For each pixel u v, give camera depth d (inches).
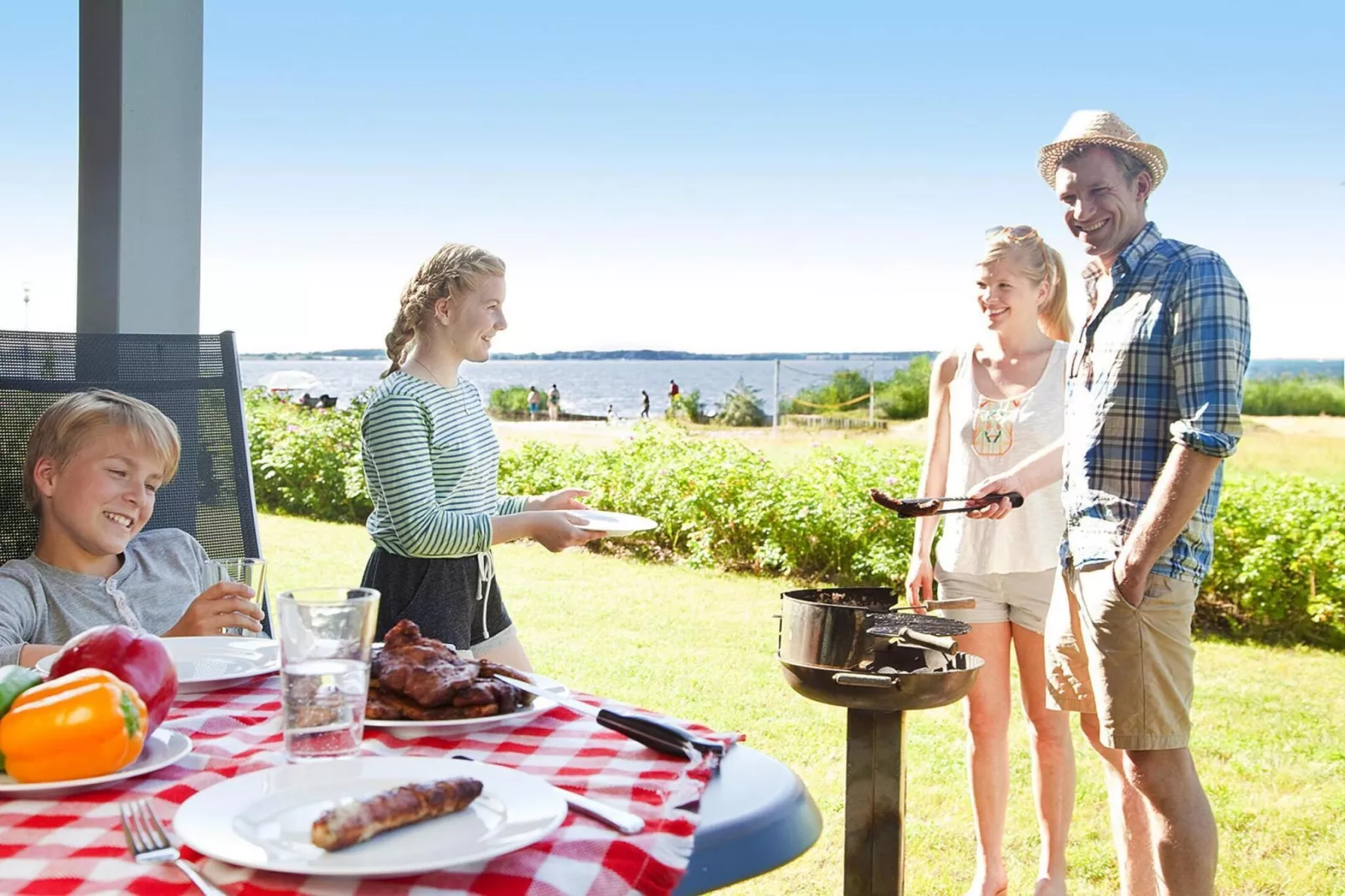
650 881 36.7
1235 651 238.8
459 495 108.5
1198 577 89.7
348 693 45.0
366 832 35.7
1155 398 90.6
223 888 34.4
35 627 80.3
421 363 109.2
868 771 75.9
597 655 219.6
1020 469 109.2
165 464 83.6
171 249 125.3
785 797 43.7
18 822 39.6
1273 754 169.8
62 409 81.3
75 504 80.2
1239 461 425.4
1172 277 89.9
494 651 113.3
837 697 75.0
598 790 43.1
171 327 126.0
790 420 775.7
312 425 418.0
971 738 114.0
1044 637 111.5
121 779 43.4
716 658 218.7
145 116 121.4
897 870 76.0
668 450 351.9
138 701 45.3
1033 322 115.1
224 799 39.4
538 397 1016.9
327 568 309.1
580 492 112.7
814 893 124.1
